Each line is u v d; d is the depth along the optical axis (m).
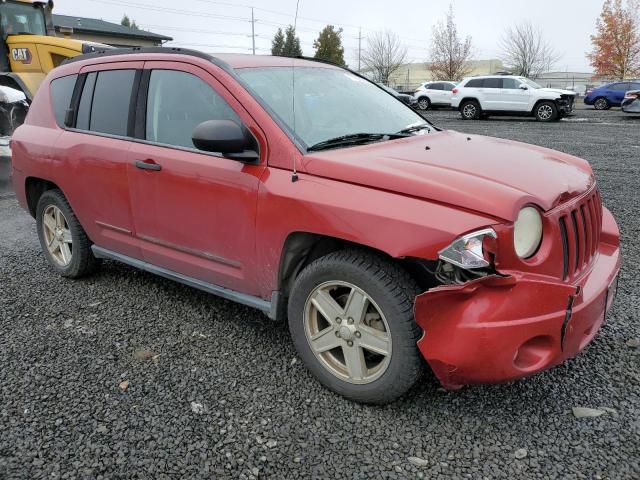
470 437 2.51
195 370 3.10
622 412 2.64
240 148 2.87
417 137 3.41
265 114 2.97
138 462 2.37
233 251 3.12
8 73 10.63
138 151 3.52
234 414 2.70
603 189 7.71
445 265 2.34
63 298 4.14
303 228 2.71
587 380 2.92
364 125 3.43
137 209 3.60
